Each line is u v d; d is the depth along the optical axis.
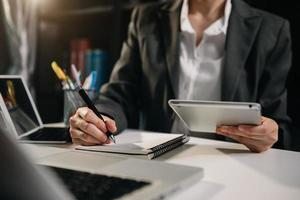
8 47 1.44
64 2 1.65
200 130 0.66
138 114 1.09
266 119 0.63
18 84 0.81
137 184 0.37
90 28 1.74
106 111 0.77
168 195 0.37
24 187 0.28
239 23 0.97
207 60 0.98
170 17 1.03
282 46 0.97
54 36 1.64
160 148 0.60
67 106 0.80
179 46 1.00
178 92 0.97
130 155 0.57
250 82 0.94
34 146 0.65
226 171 0.50
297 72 1.32
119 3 1.49
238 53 0.94
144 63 1.02
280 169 0.51
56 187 0.30
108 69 1.50
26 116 0.79
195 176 0.42
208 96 0.96
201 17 1.03
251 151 0.63
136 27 1.10
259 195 0.40
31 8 1.52
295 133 1.22
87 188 0.36
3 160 0.28
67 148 0.64
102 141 0.63
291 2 1.33
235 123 0.60
